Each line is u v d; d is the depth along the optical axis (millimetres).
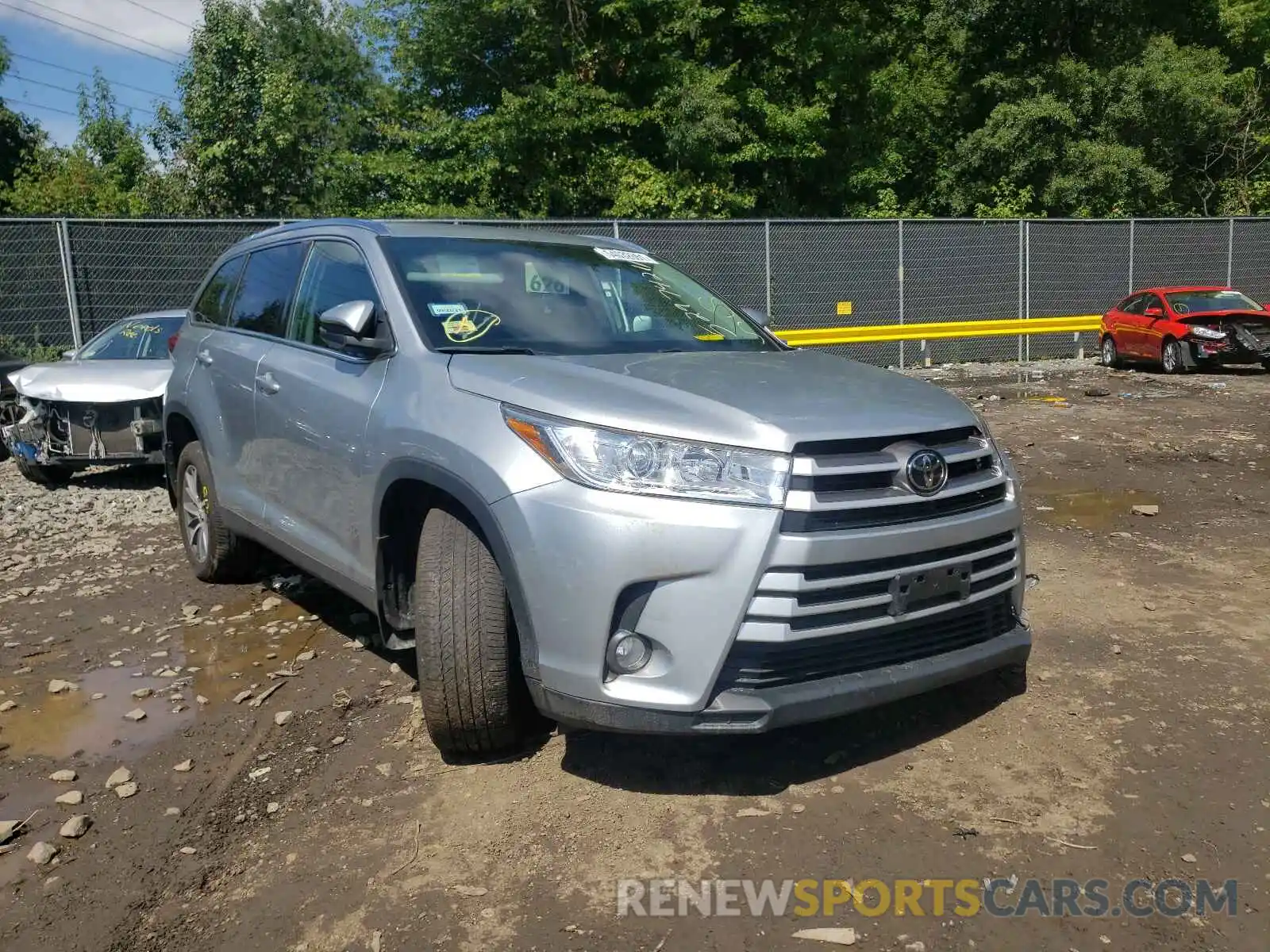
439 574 3287
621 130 22016
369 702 4082
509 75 22172
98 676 4445
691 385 3264
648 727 2926
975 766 3395
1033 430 10820
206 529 5594
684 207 21109
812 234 16844
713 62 24953
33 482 8891
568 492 2967
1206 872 2789
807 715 2965
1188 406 12477
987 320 18500
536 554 2992
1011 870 2818
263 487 4727
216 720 3963
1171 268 19844
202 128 21562
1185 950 2486
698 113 21172
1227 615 4801
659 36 21969
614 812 3162
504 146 20438
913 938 2551
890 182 26688
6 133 32500
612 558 2887
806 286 16953
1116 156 24891
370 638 4844
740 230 16312
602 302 4258
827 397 3248
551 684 3023
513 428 3145
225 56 21453
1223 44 29188
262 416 4613
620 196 20672
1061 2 26328
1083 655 4332
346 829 3129
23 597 5613
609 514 2900
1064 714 3770
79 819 3172
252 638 4879
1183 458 8992
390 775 3455
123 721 3969
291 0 37062
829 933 2568
